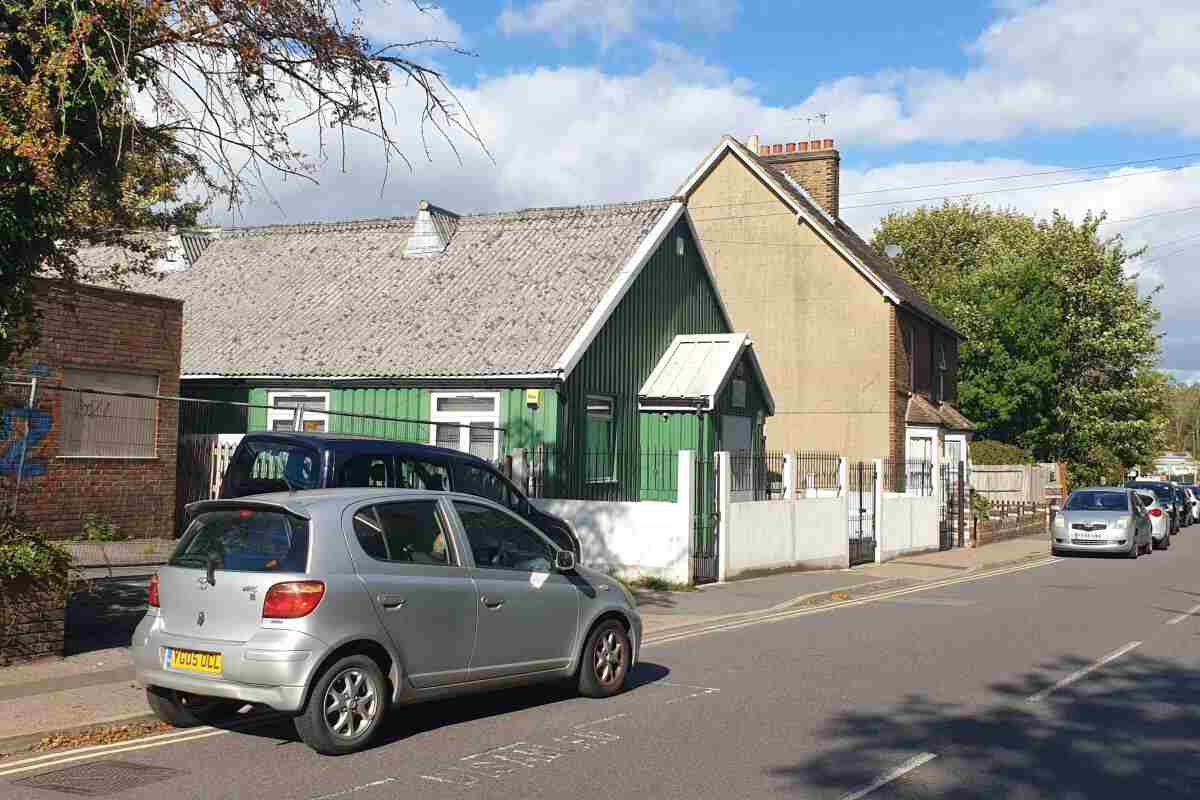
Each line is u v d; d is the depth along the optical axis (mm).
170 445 19781
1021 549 28391
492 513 9062
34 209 9984
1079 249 47500
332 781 6961
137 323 19203
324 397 21766
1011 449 42219
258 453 12742
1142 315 47969
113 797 6625
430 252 24938
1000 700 9547
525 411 19953
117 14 9641
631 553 17750
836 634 13578
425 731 8367
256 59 10141
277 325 23484
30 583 10234
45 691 9141
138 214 12047
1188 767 7434
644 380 22703
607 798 6613
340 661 7590
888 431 32688
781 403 34000
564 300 21797
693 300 24953
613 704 9359
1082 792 6836
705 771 7223
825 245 33719
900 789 6863
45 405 17484
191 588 7824
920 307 35344
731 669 11062
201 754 7664
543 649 9047
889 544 24500
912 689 10008
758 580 18891
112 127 10180
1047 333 45906
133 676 9781
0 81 9133
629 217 24266
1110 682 10406
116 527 18234
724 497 18406
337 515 7887
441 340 21438
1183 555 28234
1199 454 121812
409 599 8000
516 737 8164
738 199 34938
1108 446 48594
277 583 7484
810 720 8742
